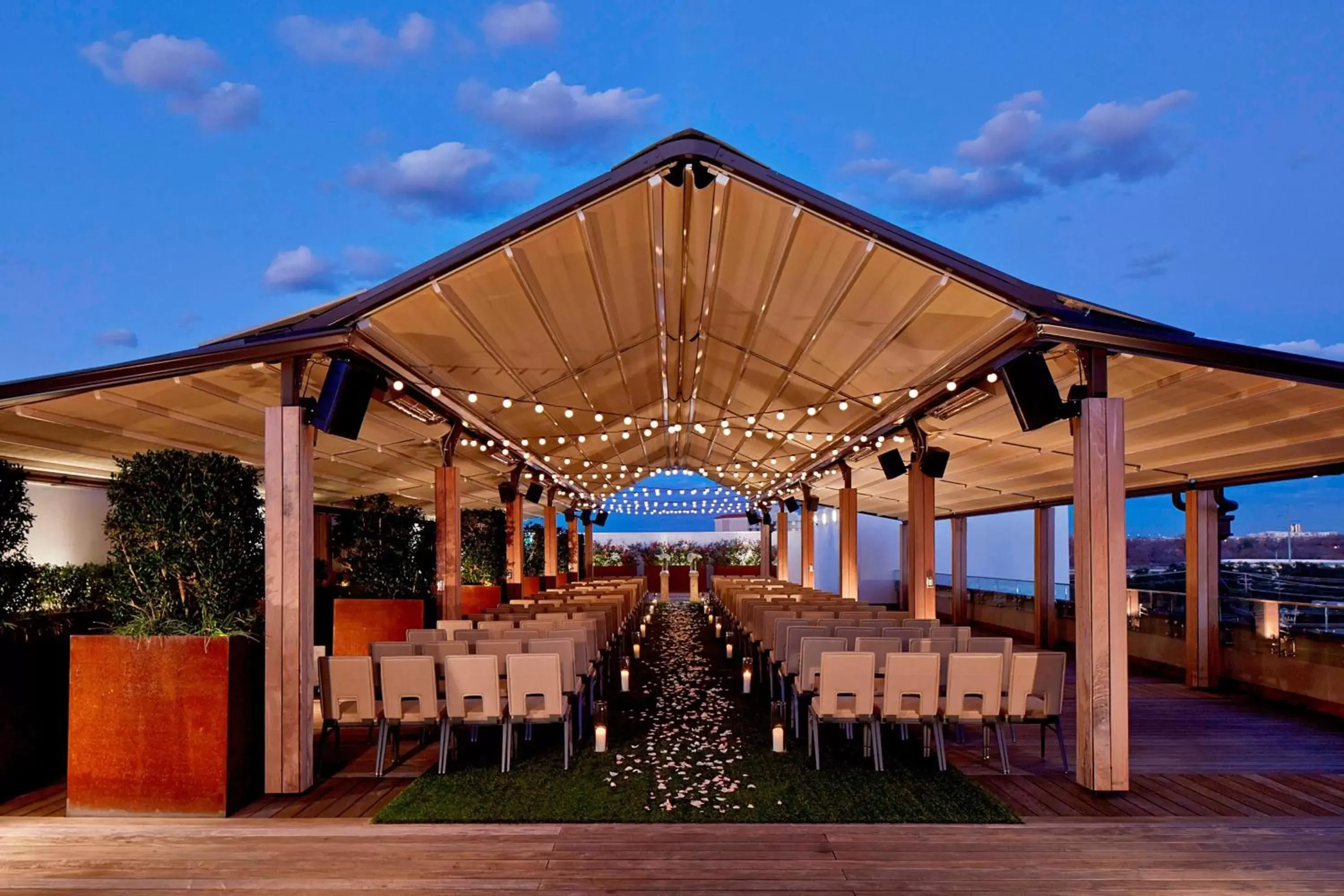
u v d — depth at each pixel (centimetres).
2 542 549
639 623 1481
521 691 595
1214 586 1009
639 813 496
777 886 392
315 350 553
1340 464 781
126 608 541
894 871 409
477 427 1035
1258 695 941
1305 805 521
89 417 711
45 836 466
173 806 500
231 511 544
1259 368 518
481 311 655
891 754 646
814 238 592
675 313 835
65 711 605
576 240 590
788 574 2522
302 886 397
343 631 942
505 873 410
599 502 2388
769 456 1664
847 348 804
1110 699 545
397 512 1024
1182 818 490
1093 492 553
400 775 593
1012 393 604
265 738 550
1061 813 503
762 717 796
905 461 1263
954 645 686
